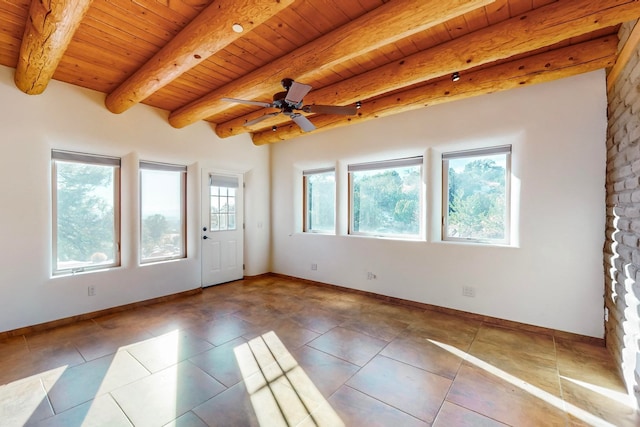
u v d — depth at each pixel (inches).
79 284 133.6
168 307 151.5
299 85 91.4
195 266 177.9
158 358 99.4
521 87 122.2
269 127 197.0
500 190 135.4
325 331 122.0
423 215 152.5
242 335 117.9
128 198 150.9
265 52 105.5
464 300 137.5
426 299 148.7
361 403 77.4
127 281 148.9
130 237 150.8
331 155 185.5
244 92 122.3
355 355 102.1
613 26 90.4
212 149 186.7
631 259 81.0
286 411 74.3
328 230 198.4
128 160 151.2
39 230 123.1
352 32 85.7
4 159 115.2
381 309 148.4
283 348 107.1
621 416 72.9
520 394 81.3
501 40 88.8
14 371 91.1
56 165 133.3
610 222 102.3
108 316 138.6
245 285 194.4
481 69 116.4
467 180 144.3
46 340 112.6
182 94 142.6
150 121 157.6
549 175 117.0
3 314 114.8
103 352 103.3
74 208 138.6
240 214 209.3
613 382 86.6
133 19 88.3
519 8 83.4
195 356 101.0
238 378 88.2
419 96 130.8
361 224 183.0
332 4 81.5
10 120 116.3
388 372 91.8
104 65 115.1
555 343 111.3
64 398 78.4
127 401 77.4
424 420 71.3
